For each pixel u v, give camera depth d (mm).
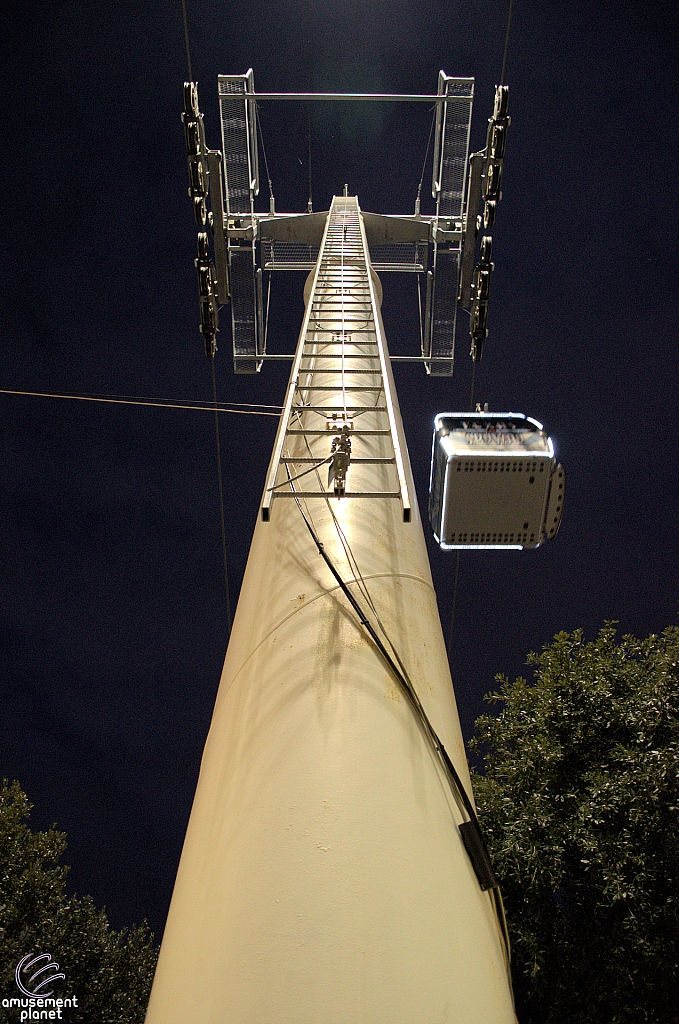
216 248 13906
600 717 11820
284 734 4637
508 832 11062
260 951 3656
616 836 10859
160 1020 3742
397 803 4336
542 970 10789
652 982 10609
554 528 5621
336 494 5379
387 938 3719
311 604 5555
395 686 5066
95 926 13391
